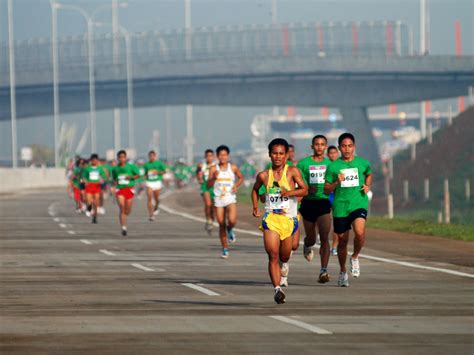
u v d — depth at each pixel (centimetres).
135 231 7894
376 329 2970
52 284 4272
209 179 5512
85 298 3769
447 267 4916
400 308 3428
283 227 3600
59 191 19438
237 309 3425
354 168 4122
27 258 5594
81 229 8200
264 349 2652
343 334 2881
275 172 3631
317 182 4319
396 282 4253
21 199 15088
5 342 2772
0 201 14325
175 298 3747
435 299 3669
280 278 3897
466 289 3991
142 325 3070
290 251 3669
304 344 2725
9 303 3628
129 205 7531
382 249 5969
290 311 3369
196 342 2762
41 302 3653
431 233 7219
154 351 2630
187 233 7619
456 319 3170
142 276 4578
